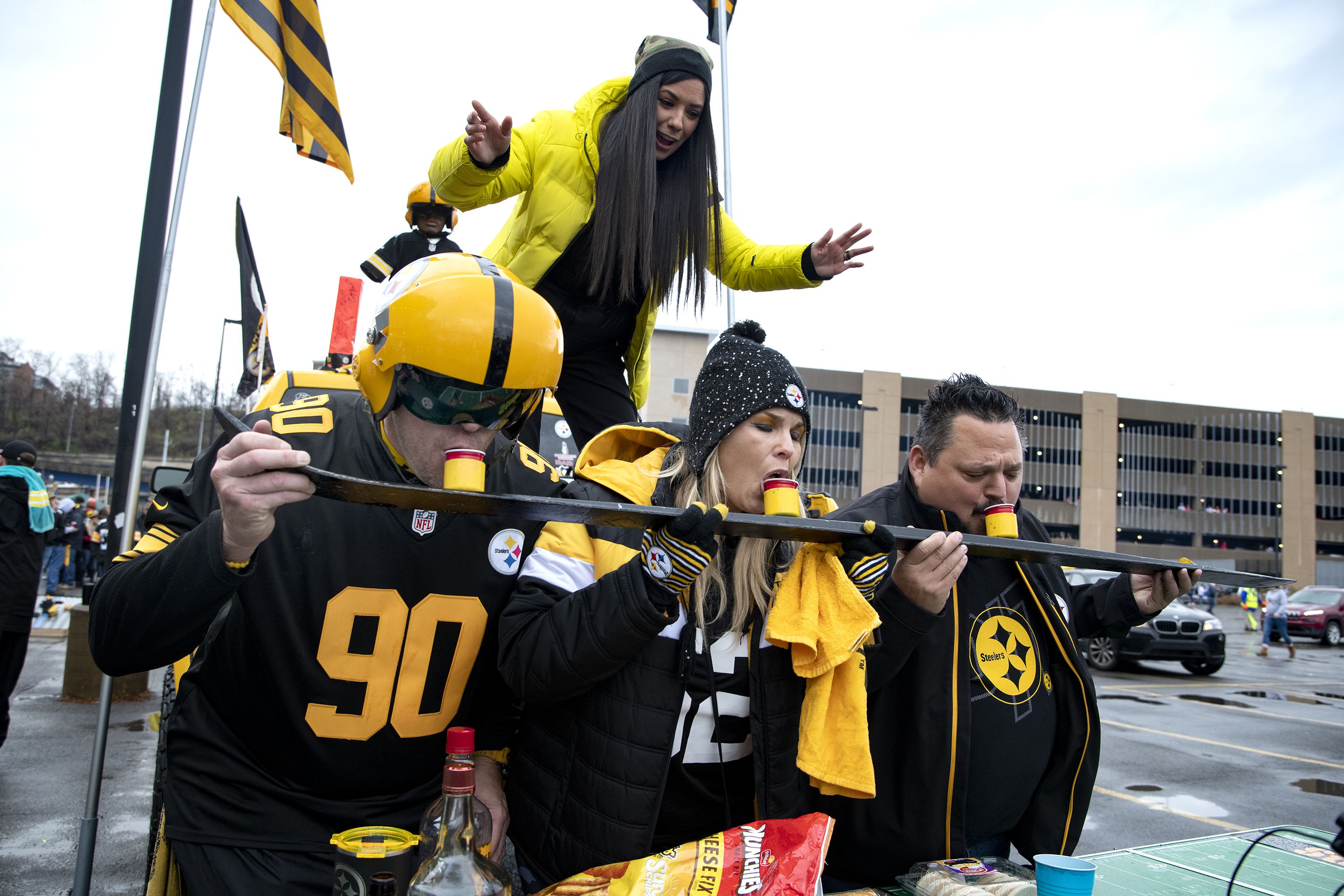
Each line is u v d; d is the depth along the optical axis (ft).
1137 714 27.12
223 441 4.67
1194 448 199.82
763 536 4.09
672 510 3.70
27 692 21.33
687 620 4.39
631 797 4.19
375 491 3.28
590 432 8.07
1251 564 194.80
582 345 7.88
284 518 4.24
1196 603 82.84
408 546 4.36
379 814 4.45
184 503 4.49
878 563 4.22
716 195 7.47
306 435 4.54
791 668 4.64
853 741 4.46
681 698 4.31
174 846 4.29
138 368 14.80
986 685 5.88
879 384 173.88
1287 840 6.22
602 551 4.58
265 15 9.65
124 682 20.59
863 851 5.56
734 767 4.69
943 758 5.43
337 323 9.56
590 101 7.22
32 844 11.14
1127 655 36.88
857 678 4.56
